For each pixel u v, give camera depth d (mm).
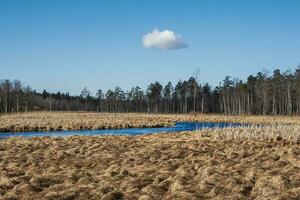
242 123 68750
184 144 29172
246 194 13633
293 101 113375
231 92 118938
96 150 25828
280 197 12406
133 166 19500
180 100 142500
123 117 85812
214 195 13375
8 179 15945
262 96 110250
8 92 124188
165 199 13164
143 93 154875
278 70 107875
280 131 33500
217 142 30578
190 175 16781
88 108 171000
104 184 15141
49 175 17219
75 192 13875
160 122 66562
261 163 19172
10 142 32219
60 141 32562
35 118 76938
